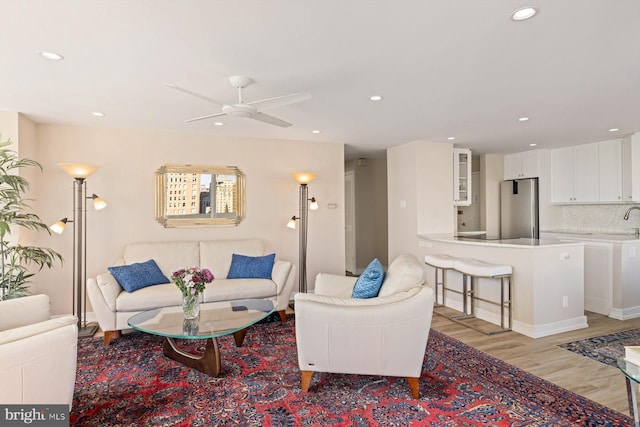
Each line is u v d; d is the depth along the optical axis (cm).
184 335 261
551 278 382
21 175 373
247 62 246
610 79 284
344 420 223
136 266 395
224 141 496
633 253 447
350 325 240
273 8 181
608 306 450
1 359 168
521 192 632
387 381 274
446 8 183
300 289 529
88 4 175
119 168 447
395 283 279
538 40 219
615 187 524
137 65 251
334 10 183
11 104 342
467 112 379
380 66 256
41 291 415
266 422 221
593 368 297
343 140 533
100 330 398
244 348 342
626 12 187
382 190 748
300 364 252
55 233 421
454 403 243
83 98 325
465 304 439
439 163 551
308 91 308
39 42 216
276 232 524
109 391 261
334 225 557
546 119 410
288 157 530
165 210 466
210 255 457
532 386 266
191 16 188
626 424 219
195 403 244
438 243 498
